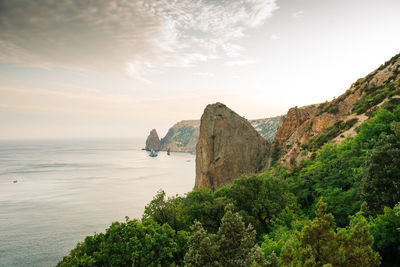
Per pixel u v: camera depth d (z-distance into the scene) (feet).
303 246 47.98
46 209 382.83
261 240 111.24
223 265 58.75
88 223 321.52
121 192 501.56
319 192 128.88
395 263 63.31
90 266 80.07
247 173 403.34
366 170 89.81
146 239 85.81
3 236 279.49
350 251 46.39
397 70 280.72
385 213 67.87
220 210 124.57
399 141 83.05
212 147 434.30
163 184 591.78
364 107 247.29
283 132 426.10
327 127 286.87
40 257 233.96
